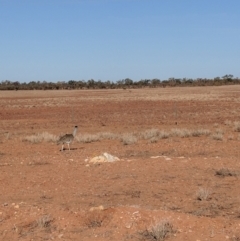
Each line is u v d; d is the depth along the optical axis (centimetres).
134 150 1862
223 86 12469
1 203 1029
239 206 988
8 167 1488
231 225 838
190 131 2444
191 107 4691
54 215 913
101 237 808
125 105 5091
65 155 1750
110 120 3472
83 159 1600
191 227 832
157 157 1584
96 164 1473
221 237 785
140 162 1493
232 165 1426
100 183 1226
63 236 821
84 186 1198
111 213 891
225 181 1226
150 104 5181
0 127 3134
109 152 1812
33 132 2767
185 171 1352
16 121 3550
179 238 788
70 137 1861
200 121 3291
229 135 2333
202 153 1748
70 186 1204
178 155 1722
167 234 801
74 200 1056
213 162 1479
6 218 916
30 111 4456
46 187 1203
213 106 4788
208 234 801
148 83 14250
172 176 1290
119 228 841
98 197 1080
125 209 898
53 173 1364
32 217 908
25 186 1217
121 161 1516
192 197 1066
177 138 2288
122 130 2792
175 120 3384
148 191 1130
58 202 1043
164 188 1157
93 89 12012
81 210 931
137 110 4428
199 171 1352
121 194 1105
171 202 1026
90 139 2217
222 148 1864
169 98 6241
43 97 7256
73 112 4294
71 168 1428
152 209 941
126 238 799
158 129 2695
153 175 1305
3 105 5278
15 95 8106
